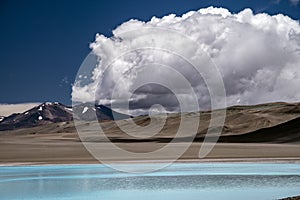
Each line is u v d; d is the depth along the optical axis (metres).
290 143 95.38
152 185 25.67
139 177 29.36
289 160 43.19
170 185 25.61
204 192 23.06
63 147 65.75
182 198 21.33
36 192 23.28
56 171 33.47
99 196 22.06
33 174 31.48
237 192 23.06
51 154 52.44
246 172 32.19
